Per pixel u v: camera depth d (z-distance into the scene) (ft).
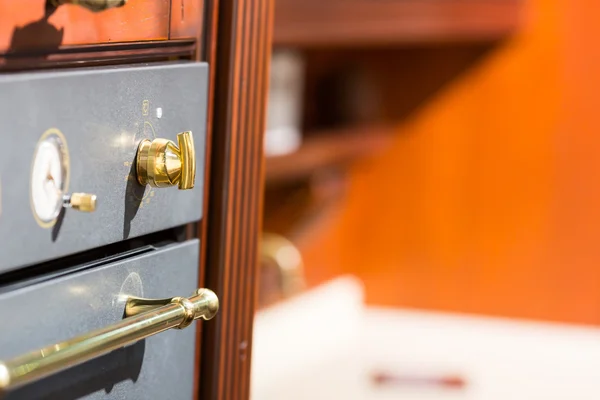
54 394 1.42
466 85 5.81
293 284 4.81
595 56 5.60
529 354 5.90
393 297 6.18
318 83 5.41
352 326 6.06
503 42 5.70
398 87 5.92
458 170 5.92
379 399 5.57
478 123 5.84
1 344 1.29
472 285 6.02
